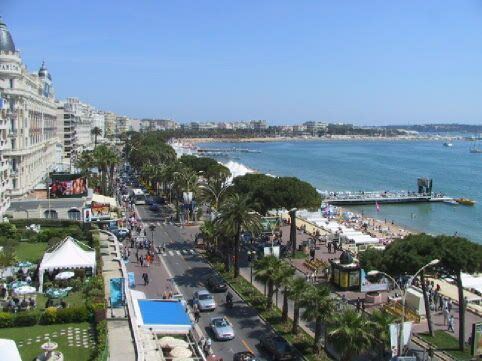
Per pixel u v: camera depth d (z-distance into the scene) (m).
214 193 105.69
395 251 51.75
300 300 47.44
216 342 49.91
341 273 66.50
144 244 87.81
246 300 62.03
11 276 57.25
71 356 39.00
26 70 124.12
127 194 145.62
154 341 42.25
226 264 74.69
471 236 121.94
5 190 102.62
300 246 88.81
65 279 55.31
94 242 71.94
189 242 92.88
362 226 116.75
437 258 48.50
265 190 84.81
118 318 46.06
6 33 111.94
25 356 39.03
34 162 131.12
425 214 153.62
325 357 46.47
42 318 45.56
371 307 59.84
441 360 46.47
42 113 145.75
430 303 59.31
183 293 64.56
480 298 62.91
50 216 99.81
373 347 43.06
